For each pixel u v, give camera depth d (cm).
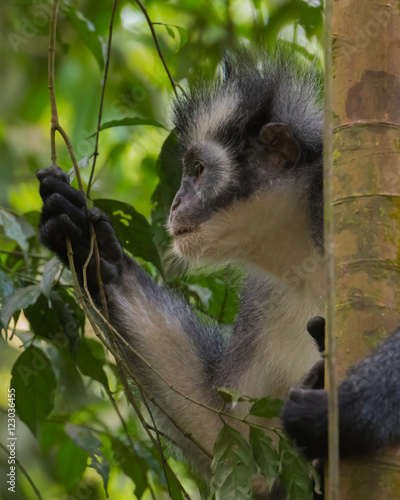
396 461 390
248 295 659
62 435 712
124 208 635
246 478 424
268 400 421
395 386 398
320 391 413
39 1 909
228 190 606
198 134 645
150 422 684
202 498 634
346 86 407
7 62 1155
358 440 390
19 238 637
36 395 637
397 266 387
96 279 591
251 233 600
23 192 1081
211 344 705
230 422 632
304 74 672
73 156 534
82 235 580
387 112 402
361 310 384
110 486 802
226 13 912
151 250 654
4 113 1174
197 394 645
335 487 315
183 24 965
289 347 607
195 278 728
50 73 536
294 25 866
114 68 1072
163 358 658
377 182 391
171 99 754
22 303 577
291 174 588
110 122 652
